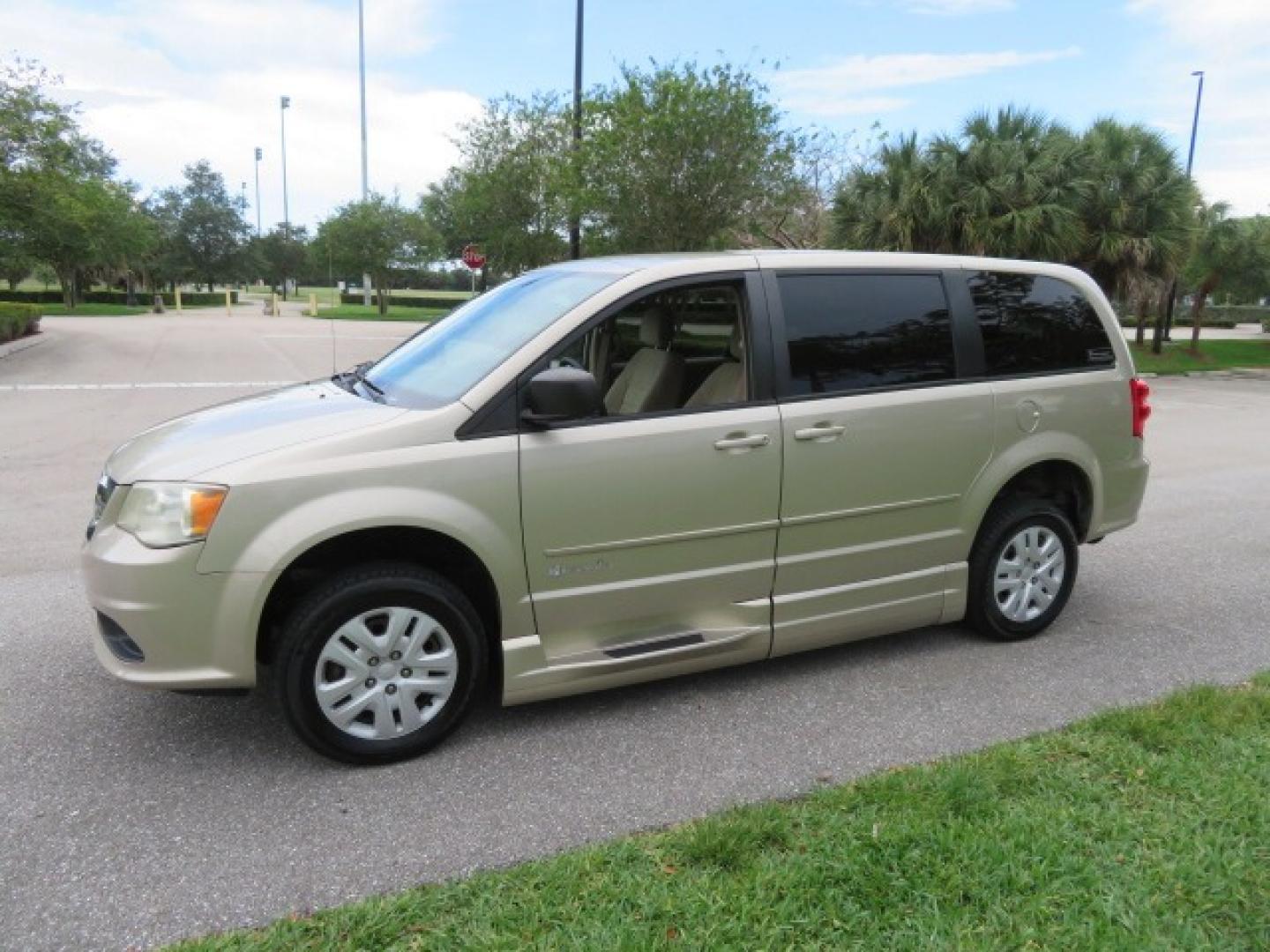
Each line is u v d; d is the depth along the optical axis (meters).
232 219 56.16
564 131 21.27
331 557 3.40
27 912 2.55
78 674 4.14
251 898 2.62
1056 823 2.84
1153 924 2.40
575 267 4.24
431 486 3.30
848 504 4.03
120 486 3.32
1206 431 12.89
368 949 2.33
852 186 19.56
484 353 3.70
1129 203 20.67
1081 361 4.70
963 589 4.42
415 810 3.09
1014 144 18.61
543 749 3.52
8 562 5.79
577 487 3.49
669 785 3.26
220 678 3.19
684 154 15.16
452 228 43.53
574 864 2.68
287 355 20.66
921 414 4.14
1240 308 53.69
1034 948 2.32
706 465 3.70
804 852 2.72
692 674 4.22
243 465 3.18
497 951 2.30
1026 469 4.56
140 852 2.84
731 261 3.90
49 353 19.75
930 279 4.30
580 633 3.63
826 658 4.43
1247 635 4.79
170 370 17.45
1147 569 5.98
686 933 2.36
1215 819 2.87
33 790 3.20
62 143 17.62
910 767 3.30
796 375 3.93
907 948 2.31
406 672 3.39
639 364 4.15
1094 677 4.22
